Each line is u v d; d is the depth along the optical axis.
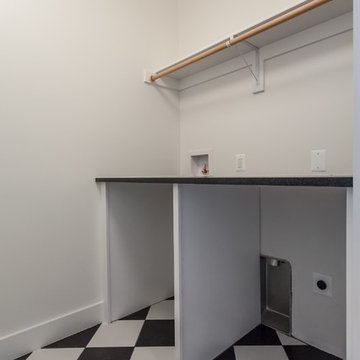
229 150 1.72
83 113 1.50
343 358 1.23
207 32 1.84
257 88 1.54
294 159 1.41
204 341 1.21
